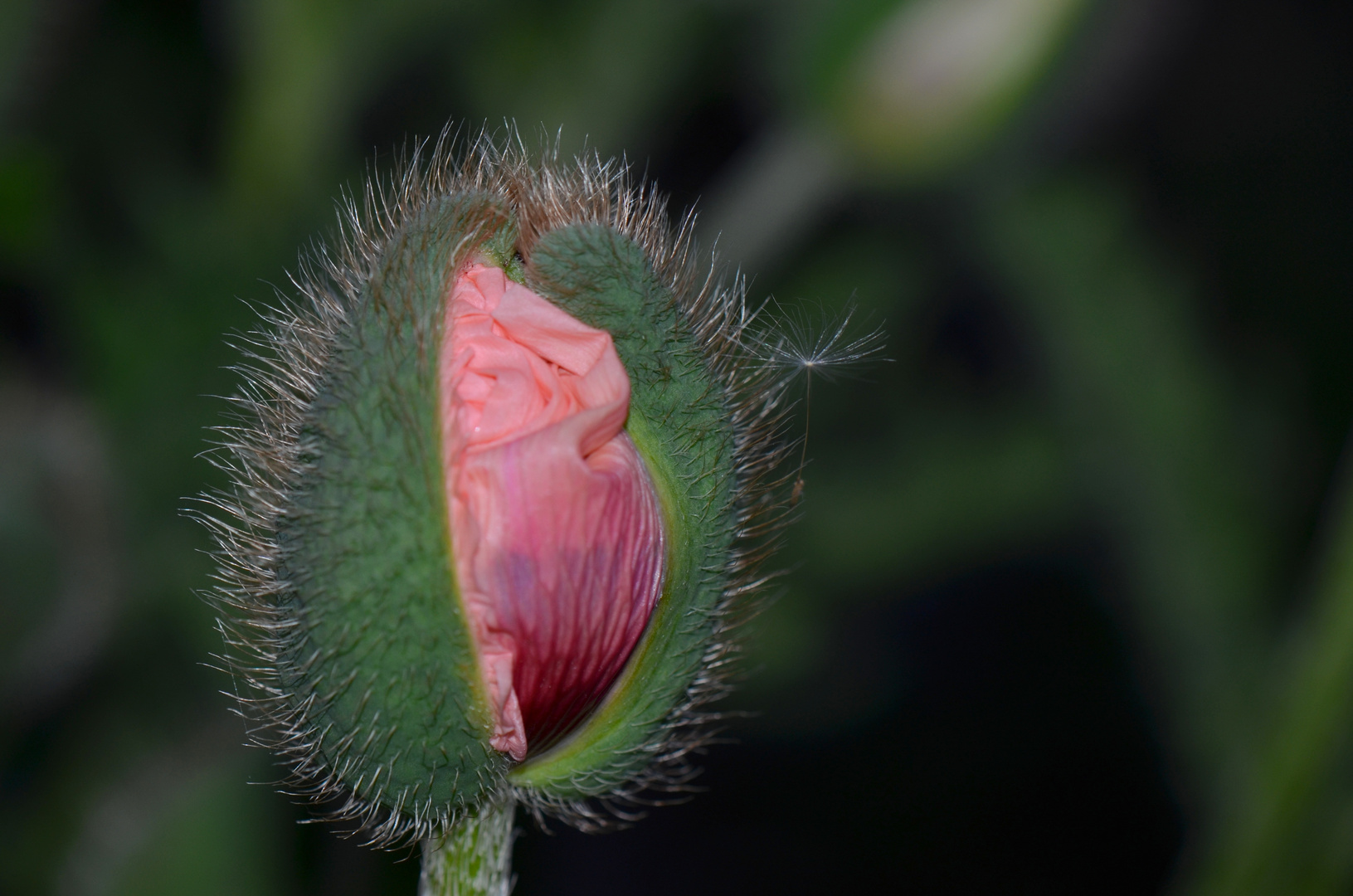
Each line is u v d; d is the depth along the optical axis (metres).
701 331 0.23
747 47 0.37
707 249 0.34
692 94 0.40
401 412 0.22
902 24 0.32
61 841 0.32
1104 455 0.37
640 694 0.23
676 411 0.23
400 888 0.29
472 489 0.22
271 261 0.35
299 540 0.22
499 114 0.38
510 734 0.22
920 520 0.39
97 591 0.35
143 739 0.34
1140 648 0.43
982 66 0.32
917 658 0.53
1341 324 0.52
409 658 0.22
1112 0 0.32
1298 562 0.37
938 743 0.52
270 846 0.32
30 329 0.36
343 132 0.37
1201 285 0.53
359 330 0.22
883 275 0.40
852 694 0.50
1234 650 0.35
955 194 0.36
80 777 0.33
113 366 0.35
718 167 0.42
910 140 0.33
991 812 0.52
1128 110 0.52
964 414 0.40
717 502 0.23
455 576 0.22
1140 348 0.37
